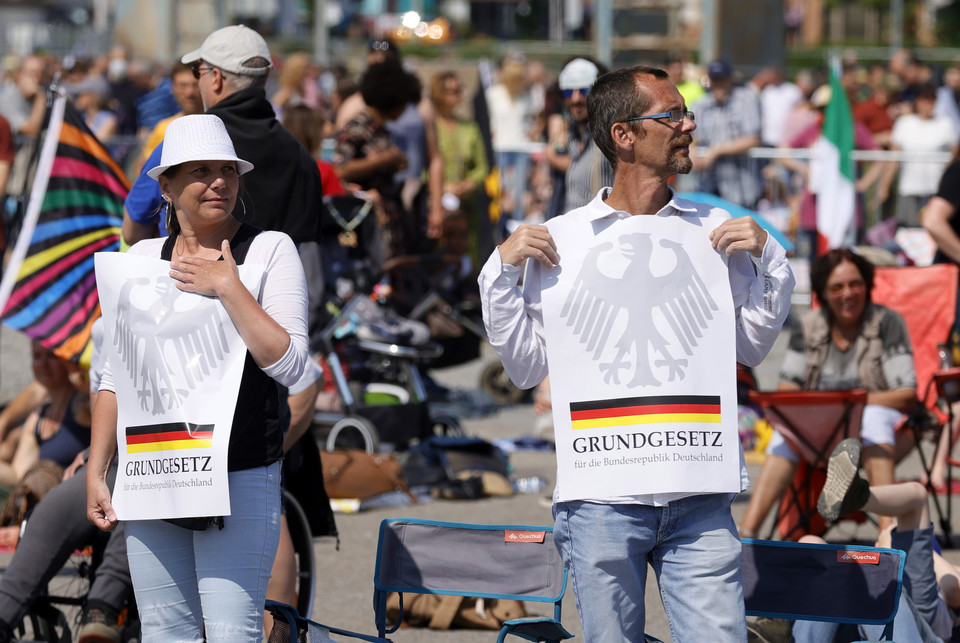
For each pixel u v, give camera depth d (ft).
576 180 80.07
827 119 134.10
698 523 34.68
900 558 39.68
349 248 85.61
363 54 358.84
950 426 67.51
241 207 48.57
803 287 138.00
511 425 100.83
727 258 35.19
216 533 36.04
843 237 134.10
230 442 35.94
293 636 38.86
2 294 60.90
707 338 34.76
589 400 34.63
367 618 56.29
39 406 67.36
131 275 36.29
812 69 324.19
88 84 176.04
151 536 36.68
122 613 47.52
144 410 35.96
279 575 46.73
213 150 36.11
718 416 34.50
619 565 34.50
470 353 101.24
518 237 34.94
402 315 93.81
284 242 37.63
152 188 46.73
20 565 47.73
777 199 138.82
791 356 67.36
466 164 125.90
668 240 34.99
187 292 35.96
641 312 34.65
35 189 61.62
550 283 35.12
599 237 35.17
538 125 166.91
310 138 74.64
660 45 224.53
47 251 61.57
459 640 54.08
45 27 352.69
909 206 139.44
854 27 495.41
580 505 34.86
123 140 146.92
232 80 49.52
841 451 46.85
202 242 37.32
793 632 45.68
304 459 50.57
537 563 40.81
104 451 38.06
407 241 101.50
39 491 55.77
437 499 77.10
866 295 65.57
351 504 73.67
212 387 35.68
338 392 82.84
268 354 35.53
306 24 434.71
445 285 97.45
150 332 35.88
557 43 375.45
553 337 34.91
